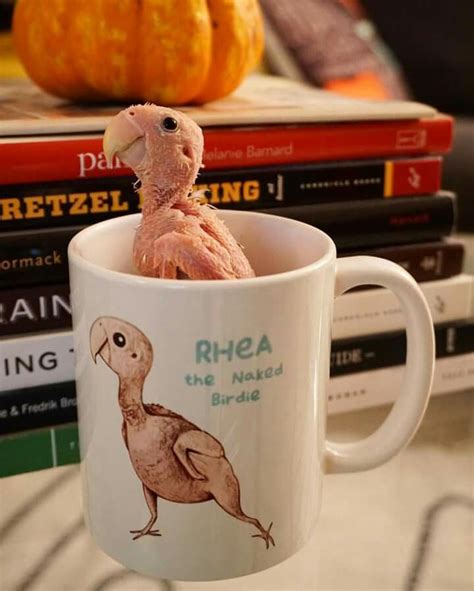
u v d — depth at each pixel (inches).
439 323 19.7
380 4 34.9
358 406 19.2
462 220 29.8
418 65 35.6
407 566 15.5
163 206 14.5
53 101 19.2
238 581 15.2
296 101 19.5
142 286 13.8
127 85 18.2
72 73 18.2
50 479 17.3
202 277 14.1
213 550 14.7
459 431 18.6
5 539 15.9
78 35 17.8
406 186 19.0
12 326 17.1
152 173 14.4
